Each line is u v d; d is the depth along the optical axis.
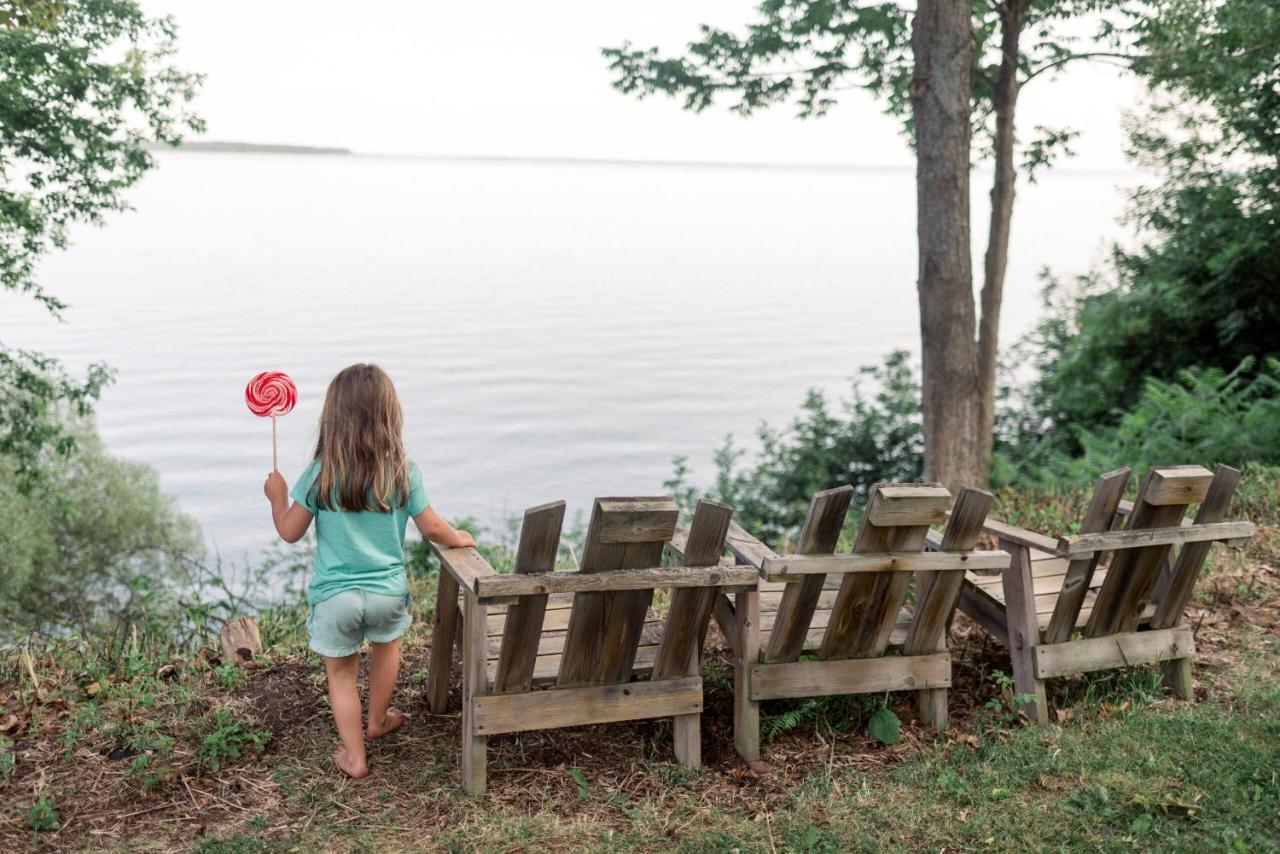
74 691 4.22
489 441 89.50
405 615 3.59
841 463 18.02
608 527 3.18
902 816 3.21
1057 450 16.19
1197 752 3.54
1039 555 4.93
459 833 3.14
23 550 26.98
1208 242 14.95
